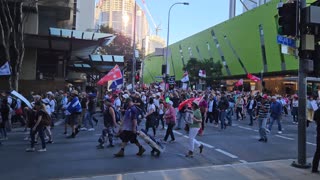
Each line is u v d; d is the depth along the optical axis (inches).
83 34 1245.1
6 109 573.3
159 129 739.4
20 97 550.3
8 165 386.9
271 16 2186.3
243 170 363.9
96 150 482.6
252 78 1967.3
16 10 935.0
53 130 703.7
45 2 1256.2
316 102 868.0
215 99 837.2
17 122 765.3
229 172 354.3
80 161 411.2
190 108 470.9
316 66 378.3
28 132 658.8
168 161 420.2
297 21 374.6
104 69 1473.9
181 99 901.8
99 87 1486.2
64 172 358.6
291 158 446.3
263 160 435.8
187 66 2726.4
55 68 1509.6
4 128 570.3
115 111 517.7
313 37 370.6
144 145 528.7
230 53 2755.9
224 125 772.6
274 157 454.3
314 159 357.1
